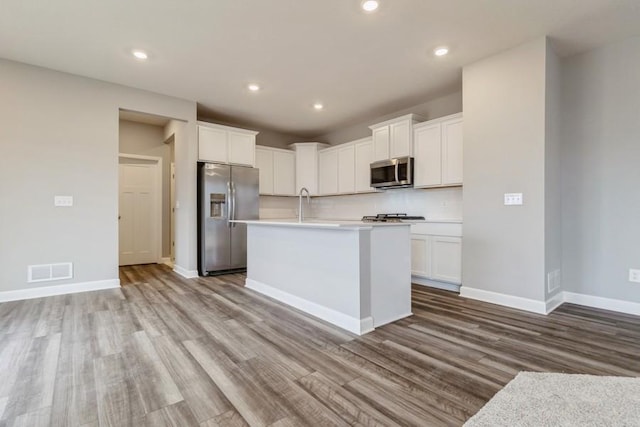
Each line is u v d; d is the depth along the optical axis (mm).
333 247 2787
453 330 2605
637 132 2961
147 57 3395
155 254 6141
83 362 2059
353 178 5570
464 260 3635
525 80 3115
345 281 2664
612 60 3090
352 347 2287
